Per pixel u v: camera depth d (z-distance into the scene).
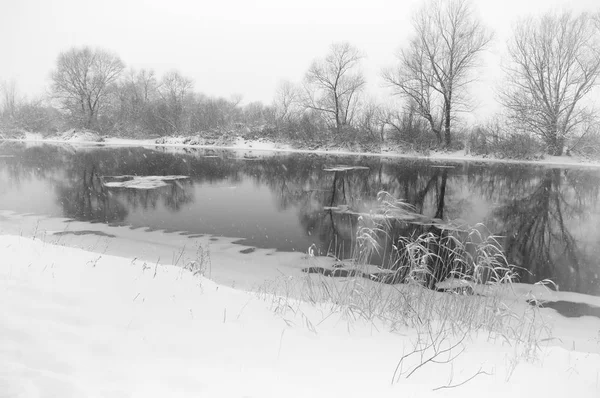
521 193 16.98
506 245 9.94
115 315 3.66
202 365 3.00
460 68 34.16
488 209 13.94
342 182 19.03
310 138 40.38
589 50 30.03
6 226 9.90
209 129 45.66
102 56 50.28
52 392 2.26
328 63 41.12
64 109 50.44
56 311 3.51
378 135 38.22
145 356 3.02
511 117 32.03
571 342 5.07
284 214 12.37
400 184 18.75
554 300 6.61
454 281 6.88
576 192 17.36
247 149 40.59
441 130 36.59
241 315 4.17
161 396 2.43
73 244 8.53
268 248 8.85
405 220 12.09
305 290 6.09
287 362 3.24
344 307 4.80
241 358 3.21
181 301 4.30
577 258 9.02
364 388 2.91
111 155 29.78
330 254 8.51
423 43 34.53
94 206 12.71
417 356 3.57
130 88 54.56
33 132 50.44
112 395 2.33
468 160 31.72
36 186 16.05
